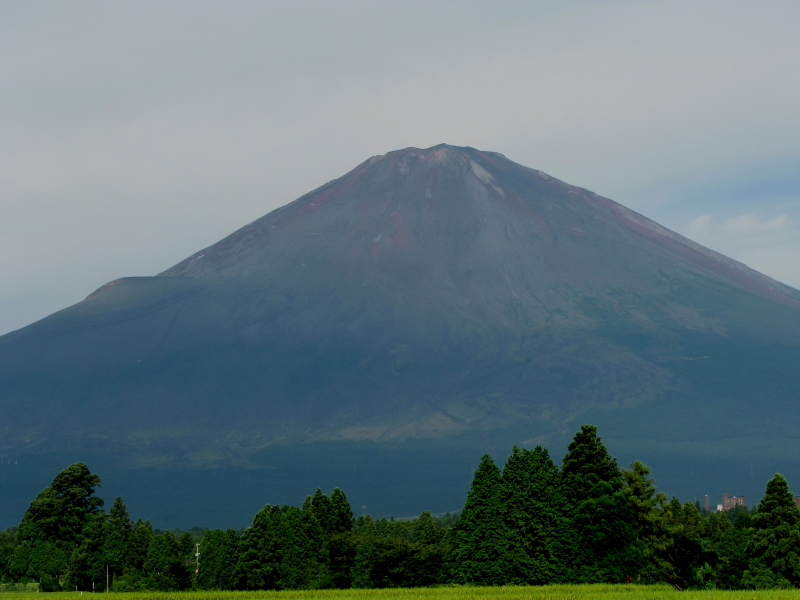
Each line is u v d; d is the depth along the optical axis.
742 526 136.88
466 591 87.88
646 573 96.94
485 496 102.88
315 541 122.50
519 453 103.12
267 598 91.31
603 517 94.69
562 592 83.44
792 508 96.75
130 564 144.00
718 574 102.00
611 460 103.56
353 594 91.62
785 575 95.06
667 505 102.25
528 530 98.62
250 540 112.94
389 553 119.38
